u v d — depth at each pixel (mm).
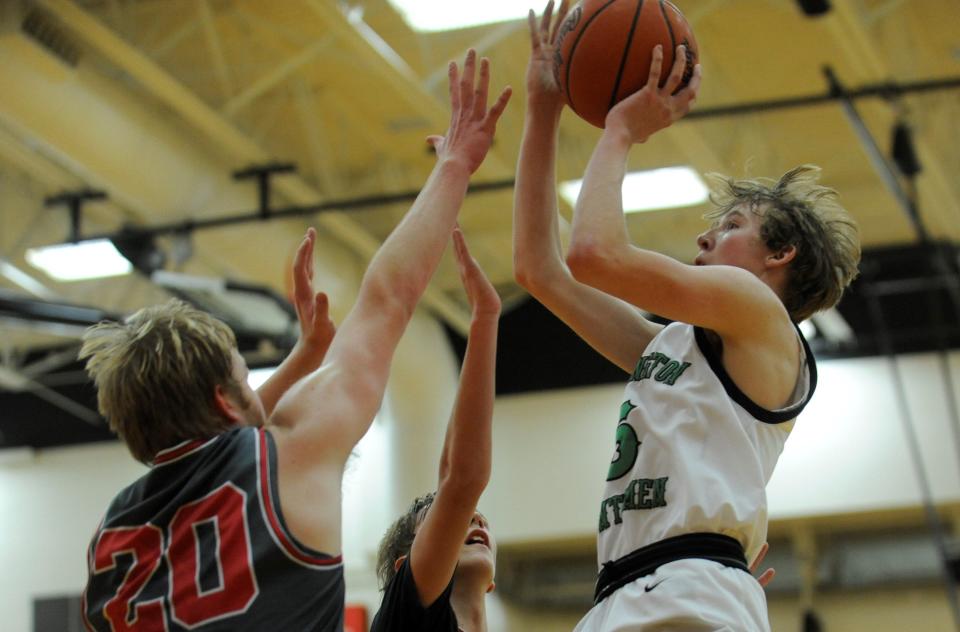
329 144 13812
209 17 11195
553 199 3506
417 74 12383
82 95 11078
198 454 2428
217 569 2273
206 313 2625
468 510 3166
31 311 11531
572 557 17328
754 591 2793
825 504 15875
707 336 3021
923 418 16031
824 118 13414
